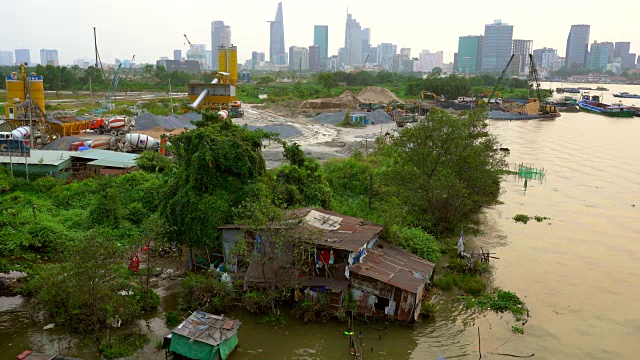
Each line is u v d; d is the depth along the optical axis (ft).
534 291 110.93
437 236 143.13
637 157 287.07
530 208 181.37
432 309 96.78
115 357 78.18
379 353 83.15
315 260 95.50
